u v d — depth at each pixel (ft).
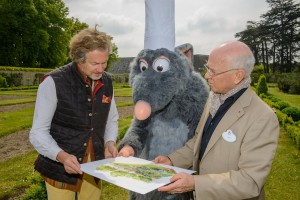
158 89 9.20
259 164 6.59
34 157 23.43
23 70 122.83
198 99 10.14
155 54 9.69
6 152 25.48
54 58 150.51
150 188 6.42
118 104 58.29
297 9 236.43
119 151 9.66
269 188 17.75
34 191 13.43
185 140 10.01
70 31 164.25
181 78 9.64
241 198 6.66
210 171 7.32
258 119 6.84
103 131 9.22
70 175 8.59
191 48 10.85
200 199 6.64
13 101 64.34
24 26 132.36
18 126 35.45
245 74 7.16
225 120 7.20
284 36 235.61
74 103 8.32
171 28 10.14
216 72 7.19
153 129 10.22
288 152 25.11
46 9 143.54
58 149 7.95
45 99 8.09
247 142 6.80
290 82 98.84
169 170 7.65
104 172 7.34
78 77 8.37
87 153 8.77
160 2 9.93
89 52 7.74
